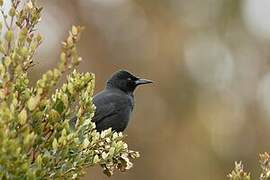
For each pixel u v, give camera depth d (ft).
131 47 68.90
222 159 63.98
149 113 65.26
